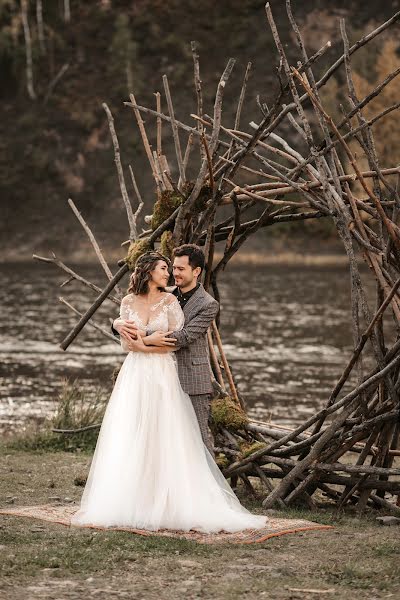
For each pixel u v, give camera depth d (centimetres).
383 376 796
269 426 923
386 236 852
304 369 2072
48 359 2239
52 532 713
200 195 902
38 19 8219
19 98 7900
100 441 771
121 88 7769
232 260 5925
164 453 750
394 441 862
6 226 6825
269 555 664
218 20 8175
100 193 7056
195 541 701
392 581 595
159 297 782
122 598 561
